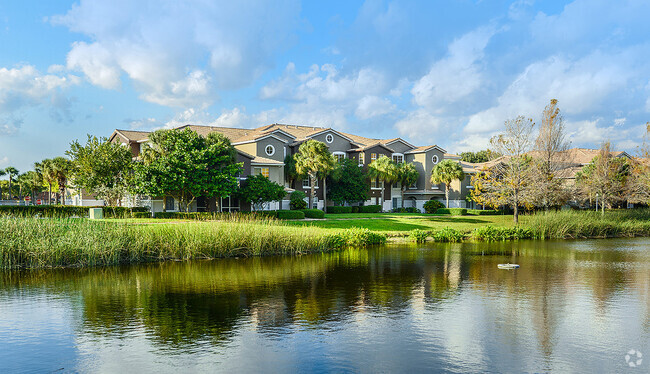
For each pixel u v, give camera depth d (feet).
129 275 59.36
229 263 70.28
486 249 90.02
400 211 215.72
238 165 138.82
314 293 48.60
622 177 159.94
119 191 135.03
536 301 45.16
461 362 29.22
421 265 68.54
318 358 29.86
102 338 33.78
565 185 160.97
